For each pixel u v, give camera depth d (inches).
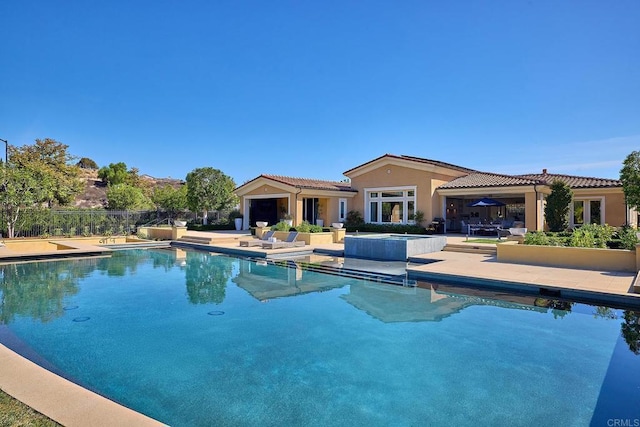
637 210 713.0
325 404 177.2
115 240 940.6
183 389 192.4
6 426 125.0
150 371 213.6
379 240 642.8
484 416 165.6
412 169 1035.9
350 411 170.7
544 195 943.0
